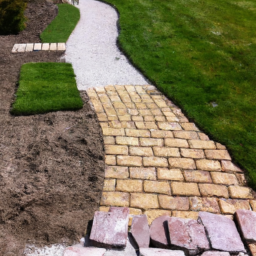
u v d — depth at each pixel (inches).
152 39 333.4
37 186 146.7
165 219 130.0
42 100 218.1
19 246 119.9
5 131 186.7
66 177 154.0
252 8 456.8
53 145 174.4
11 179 150.1
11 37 339.0
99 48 317.1
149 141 185.5
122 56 301.6
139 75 267.9
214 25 384.2
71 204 139.9
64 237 124.5
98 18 397.7
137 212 140.0
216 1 479.2
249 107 224.4
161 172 162.9
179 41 333.4
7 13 341.7
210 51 314.7
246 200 149.8
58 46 313.3
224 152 180.4
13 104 212.1
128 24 369.7
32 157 164.9
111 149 176.7
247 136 192.5
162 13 411.5
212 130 196.1
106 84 251.6
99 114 208.2
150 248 113.3
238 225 129.0
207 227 123.5
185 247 114.8
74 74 262.5
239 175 164.7
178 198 148.3
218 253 112.4
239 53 315.3
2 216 130.1
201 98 231.9
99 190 149.2
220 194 151.9
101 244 115.9
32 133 185.5
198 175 162.6
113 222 123.0
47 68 268.5
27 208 134.5
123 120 203.5
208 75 268.1
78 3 447.8
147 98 233.1
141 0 457.7
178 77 261.6
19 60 284.0
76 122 197.9
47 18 390.9
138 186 153.5
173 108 222.2
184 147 182.4
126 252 115.3
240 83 258.5
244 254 116.4
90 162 165.6
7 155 166.1
